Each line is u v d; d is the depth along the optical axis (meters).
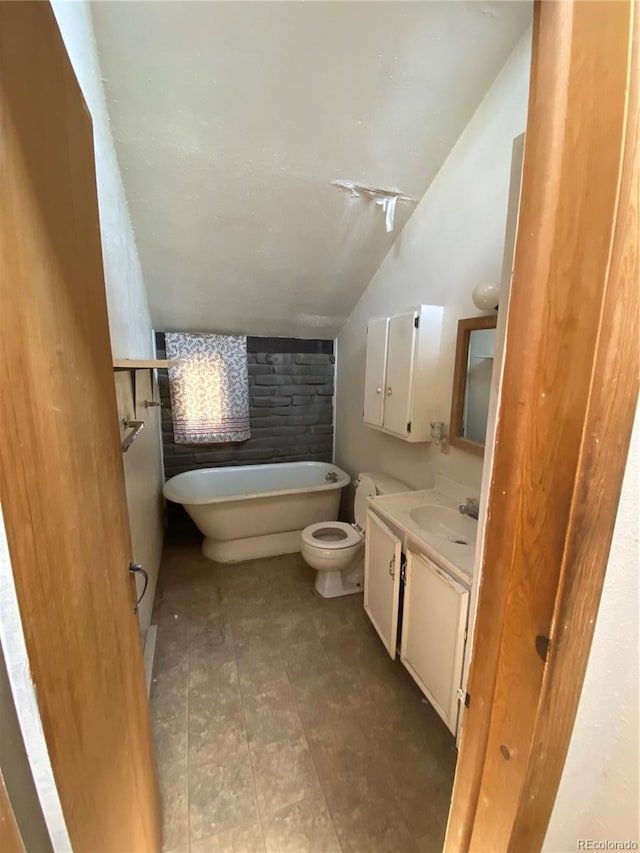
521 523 0.52
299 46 1.35
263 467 3.37
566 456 0.46
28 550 0.46
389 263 2.44
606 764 0.64
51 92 0.57
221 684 1.70
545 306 0.47
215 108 1.52
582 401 0.44
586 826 0.68
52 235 0.56
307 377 3.51
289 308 2.97
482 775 0.63
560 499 0.47
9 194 0.44
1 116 0.42
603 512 0.47
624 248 0.40
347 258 2.46
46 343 0.53
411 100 1.56
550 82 0.44
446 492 2.03
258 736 1.46
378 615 1.90
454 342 1.91
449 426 1.97
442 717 1.42
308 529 2.46
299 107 1.54
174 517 3.29
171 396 3.11
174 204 1.93
